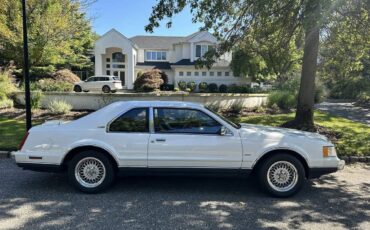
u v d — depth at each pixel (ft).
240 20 39.86
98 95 54.80
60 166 19.19
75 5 61.31
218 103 56.80
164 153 19.01
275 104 61.05
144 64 147.13
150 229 14.75
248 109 58.65
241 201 18.53
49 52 61.62
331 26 37.91
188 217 16.17
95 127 19.29
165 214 16.47
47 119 46.50
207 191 20.10
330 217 16.52
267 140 19.21
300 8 31.73
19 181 21.48
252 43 48.26
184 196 19.15
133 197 18.83
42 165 19.15
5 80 60.03
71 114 50.31
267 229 15.03
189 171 19.12
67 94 55.26
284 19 34.35
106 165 19.26
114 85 109.81
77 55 114.73
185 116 19.57
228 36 41.45
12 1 54.85
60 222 15.33
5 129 37.99
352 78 120.57
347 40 42.73
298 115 41.32
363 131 40.16
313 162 19.26
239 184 21.50
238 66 110.52
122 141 19.07
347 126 43.78
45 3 56.70
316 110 65.05
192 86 131.44
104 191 19.61
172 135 19.13
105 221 15.51
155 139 19.04
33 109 52.90
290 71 106.63
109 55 142.20
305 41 40.19
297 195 19.70
